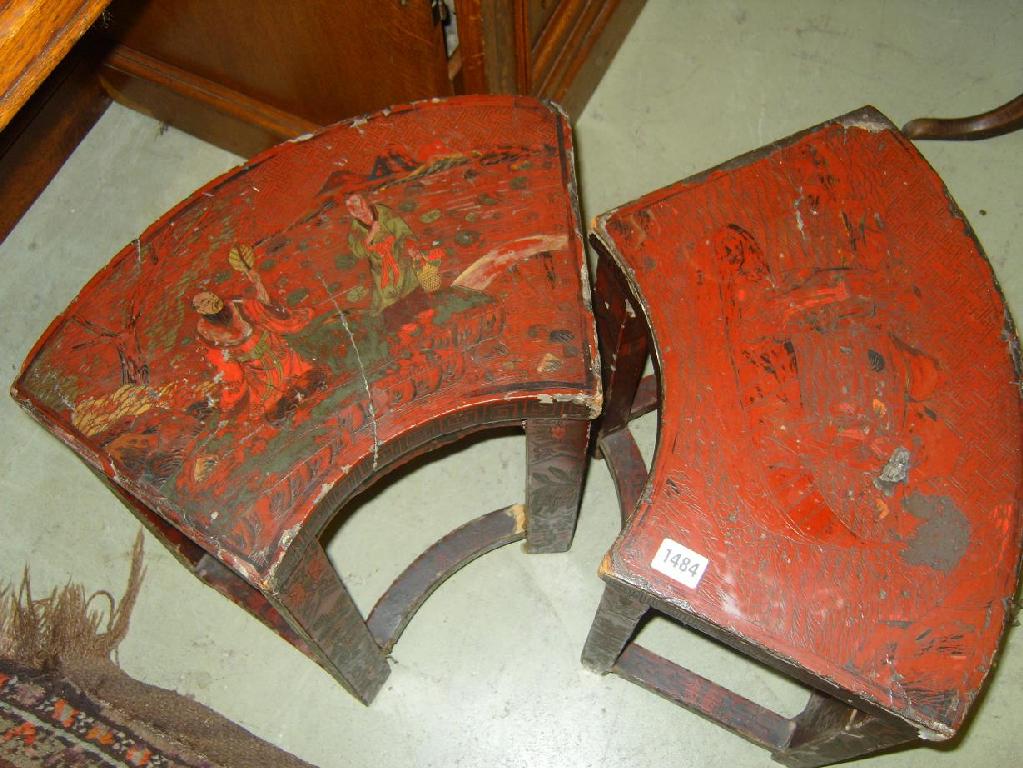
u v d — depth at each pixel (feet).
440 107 4.84
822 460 4.20
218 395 4.25
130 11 6.25
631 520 4.09
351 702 5.81
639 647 5.68
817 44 7.69
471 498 6.35
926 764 5.66
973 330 4.47
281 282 4.46
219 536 4.02
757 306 4.47
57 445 6.46
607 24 7.17
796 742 5.27
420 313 4.37
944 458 4.23
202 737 5.37
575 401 4.27
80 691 5.40
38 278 6.96
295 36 5.90
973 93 7.49
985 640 3.96
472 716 5.78
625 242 4.57
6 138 6.72
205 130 7.25
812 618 3.96
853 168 4.78
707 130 7.41
